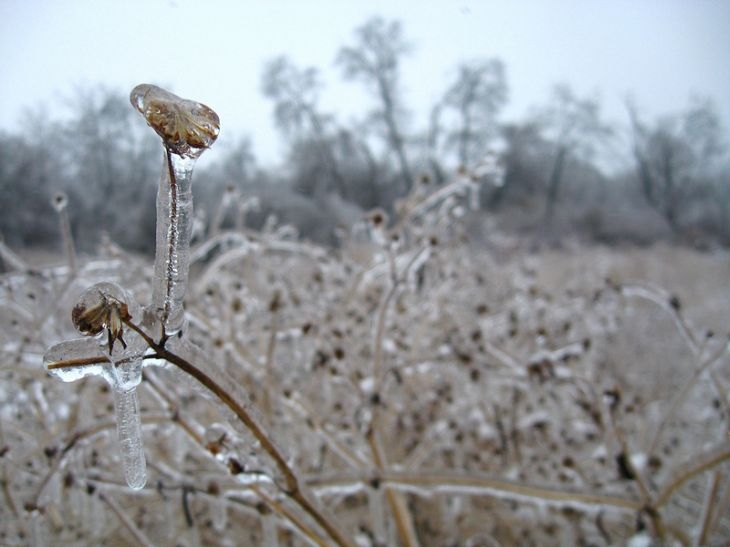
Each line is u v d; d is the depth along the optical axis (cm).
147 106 12
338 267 48
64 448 23
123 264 42
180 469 31
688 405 48
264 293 44
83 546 29
